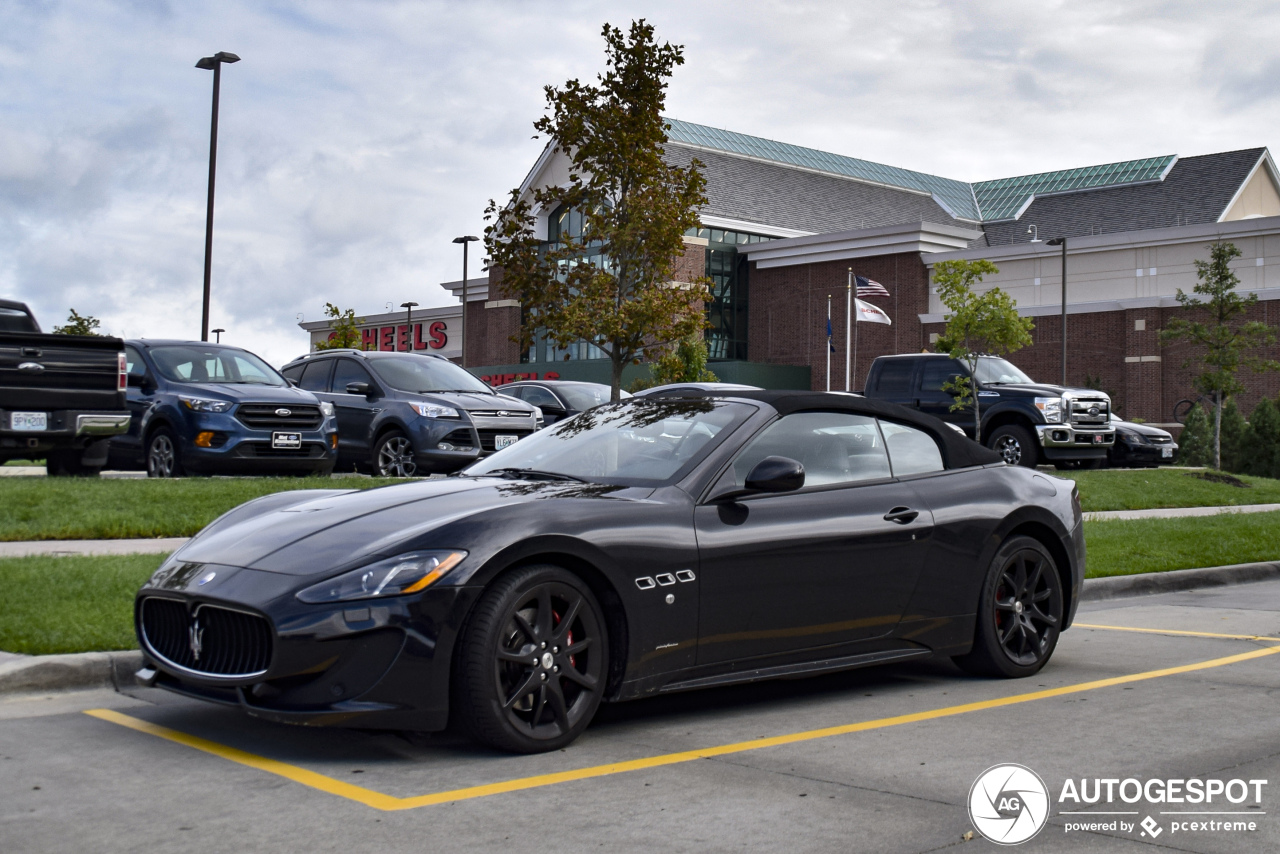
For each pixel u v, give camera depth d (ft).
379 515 14.61
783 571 16.01
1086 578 30.19
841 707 16.75
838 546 16.62
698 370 118.93
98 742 14.14
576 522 14.28
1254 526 41.65
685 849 10.45
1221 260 105.70
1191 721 15.74
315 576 13.28
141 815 11.32
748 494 16.01
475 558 13.39
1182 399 135.64
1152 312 138.00
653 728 15.31
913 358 67.00
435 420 44.75
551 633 13.97
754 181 185.47
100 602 20.30
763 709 16.58
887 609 17.31
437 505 14.71
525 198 57.67
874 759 13.67
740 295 179.11
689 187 54.60
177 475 41.47
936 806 11.82
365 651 12.94
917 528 17.65
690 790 12.33
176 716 15.57
